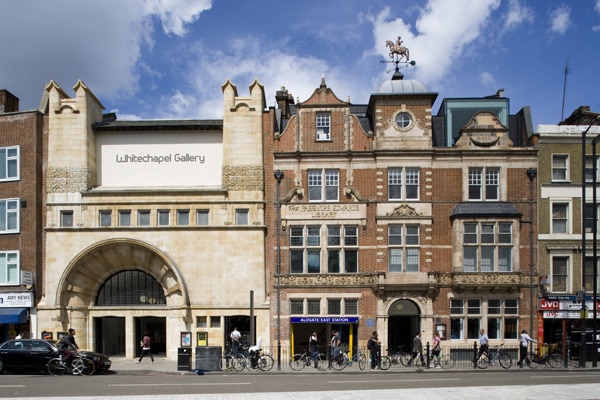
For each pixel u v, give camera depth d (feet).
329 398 48.19
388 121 96.02
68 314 96.32
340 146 96.32
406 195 94.79
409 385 58.29
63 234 96.63
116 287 100.53
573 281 93.15
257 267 95.14
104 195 97.40
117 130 101.09
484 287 91.15
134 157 101.09
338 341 81.66
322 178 95.81
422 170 94.94
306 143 96.63
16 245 97.96
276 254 95.20
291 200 95.40
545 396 48.93
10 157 99.86
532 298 91.86
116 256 97.60
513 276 90.94
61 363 71.31
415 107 96.07
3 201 99.09
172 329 95.35
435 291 92.02
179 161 100.63
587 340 91.25
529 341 88.53
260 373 74.13
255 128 97.81
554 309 91.91
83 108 98.53
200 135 100.94
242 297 94.79
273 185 96.99
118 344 100.37
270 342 93.20
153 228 96.27
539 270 93.09
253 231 95.71
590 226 94.99
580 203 94.43
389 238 94.32
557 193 94.38
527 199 94.38
